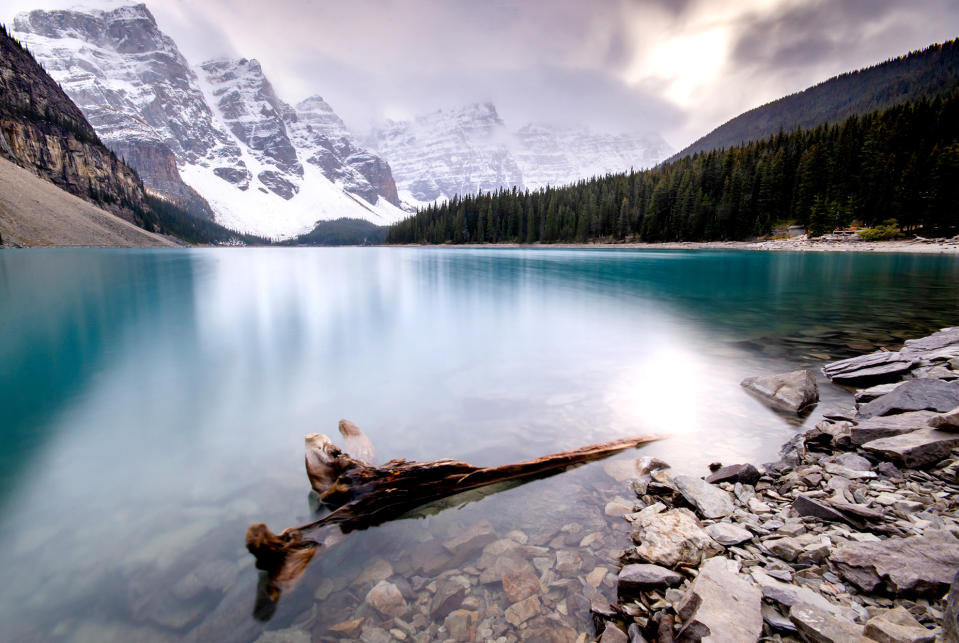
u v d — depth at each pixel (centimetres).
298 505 407
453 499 418
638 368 883
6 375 850
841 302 1844
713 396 714
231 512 396
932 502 382
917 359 775
